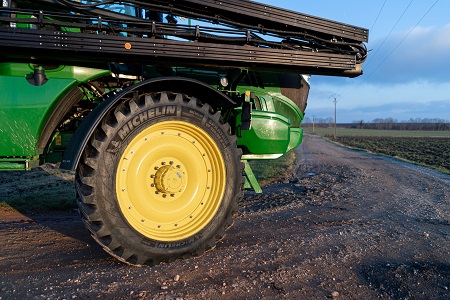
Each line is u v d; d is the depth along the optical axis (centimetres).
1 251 412
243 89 582
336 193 894
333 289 323
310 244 446
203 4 441
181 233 381
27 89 393
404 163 2119
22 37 370
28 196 793
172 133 388
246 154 550
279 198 834
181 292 302
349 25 530
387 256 416
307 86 642
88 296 294
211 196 407
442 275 360
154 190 381
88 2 455
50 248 424
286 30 506
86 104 504
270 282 329
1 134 383
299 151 3177
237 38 462
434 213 688
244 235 494
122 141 350
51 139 480
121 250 348
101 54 406
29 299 289
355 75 550
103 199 337
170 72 525
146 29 423
